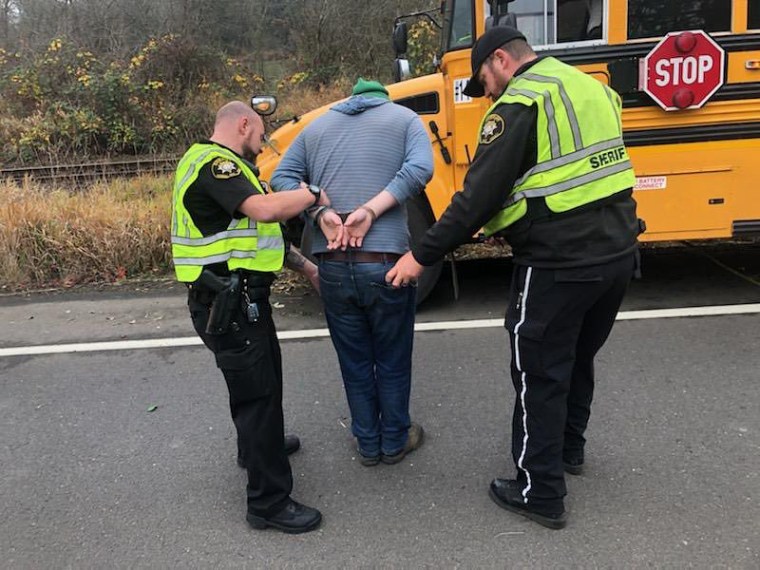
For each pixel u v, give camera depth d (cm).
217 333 242
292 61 1991
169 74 1575
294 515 264
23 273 643
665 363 396
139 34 1875
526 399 249
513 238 241
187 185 239
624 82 456
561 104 224
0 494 296
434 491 286
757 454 297
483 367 405
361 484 294
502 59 247
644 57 453
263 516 263
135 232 667
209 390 392
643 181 469
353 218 264
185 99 1544
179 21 1919
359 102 283
